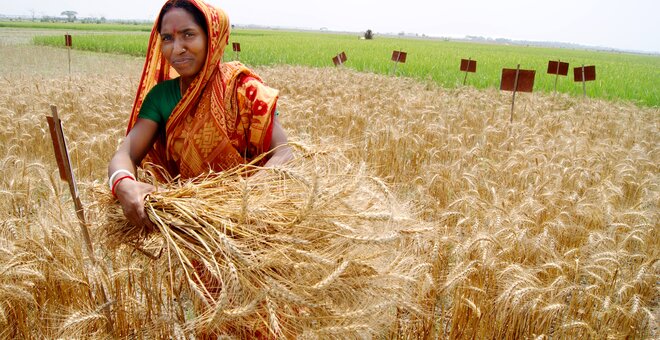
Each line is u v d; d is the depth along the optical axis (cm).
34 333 255
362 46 4441
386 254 203
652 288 342
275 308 173
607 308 277
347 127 725
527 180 501
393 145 631
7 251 243
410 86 1571
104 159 593
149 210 186
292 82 1298
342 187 188
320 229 181
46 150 621
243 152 217
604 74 2662
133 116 223
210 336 207
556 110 1205
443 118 813
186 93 204
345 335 184
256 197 189
